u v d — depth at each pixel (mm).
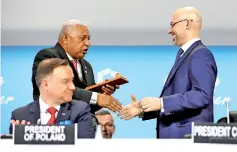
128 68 7887
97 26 7965
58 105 4465
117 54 7922
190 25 5164
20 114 4461
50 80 4406
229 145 3105
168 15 7969
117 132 7586
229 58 7855
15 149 3076
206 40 7922
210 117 4953
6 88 7789
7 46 7898
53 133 3164
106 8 8031
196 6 7941
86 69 5984
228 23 7926
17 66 7855
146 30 7965
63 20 7984
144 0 7996
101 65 7887
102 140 3199
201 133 3178
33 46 7930
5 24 7941
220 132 3158
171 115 5016
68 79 4434
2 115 7703
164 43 7949
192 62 4980
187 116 4973
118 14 8023
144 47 7941
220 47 7895
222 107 7688
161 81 7859
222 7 7926
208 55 5012
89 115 4531
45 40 7953
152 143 3133
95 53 7910
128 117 5156
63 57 5699
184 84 4992
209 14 7926
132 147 3049
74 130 3164
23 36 7938
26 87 7820
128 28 8000
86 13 7992
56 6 8031
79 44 5750
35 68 5582
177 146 3068
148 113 5281
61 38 5781
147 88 7848
